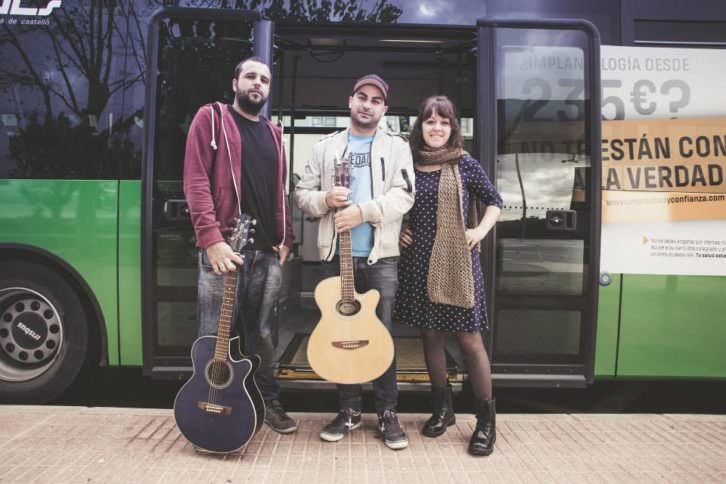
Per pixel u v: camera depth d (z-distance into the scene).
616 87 3.18
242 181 2.57
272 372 2.79
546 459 2.53
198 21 3.11
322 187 2.74
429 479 2.33
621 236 3.18
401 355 3.74
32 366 3.33
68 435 2.68
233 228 2.51
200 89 3.10
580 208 3.15
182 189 3.10
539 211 3.15
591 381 3.18
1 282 3.25
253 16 3.10
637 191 3.18
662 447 2.67
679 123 3.19
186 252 3.11
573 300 3.17
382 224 2.60
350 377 2.54
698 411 3.52
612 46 3.19
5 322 3.32
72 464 2.39
